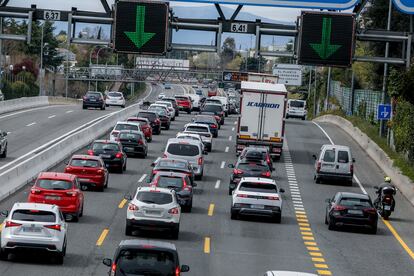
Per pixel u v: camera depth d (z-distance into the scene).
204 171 92.81
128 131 99.94
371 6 146.62
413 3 59.09
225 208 70.19
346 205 62.62
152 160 98.25
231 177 77.88
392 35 59.06
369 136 122.19
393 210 71.25
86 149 102.25
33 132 117.19
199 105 188.38
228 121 161.88
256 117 101.94
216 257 49.72
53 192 57.50
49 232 43.50
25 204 44.62
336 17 58.12
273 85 105.88
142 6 57.97
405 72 92.25
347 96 189.88
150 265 32.19
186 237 56.06
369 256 54.12
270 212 63.81
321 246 56.53
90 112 157.50
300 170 97.88
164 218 54.03
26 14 59.00
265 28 58.91
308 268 48.44
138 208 54.03
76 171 72.81
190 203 66.75
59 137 112.12
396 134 103.94
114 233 55.38
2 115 142.38
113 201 69.06
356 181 92.06
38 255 44.38
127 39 58.16
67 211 57.75
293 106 197.12
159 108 137.12
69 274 41.91
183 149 86.44
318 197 80.00
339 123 159.88
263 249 53.75
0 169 82.06
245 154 87.62
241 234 58.78
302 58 58.53
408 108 99.38
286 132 141.25
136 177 84.19
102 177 73.38
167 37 58.16
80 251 48.69
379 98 148.88
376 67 147.38
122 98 182.88
